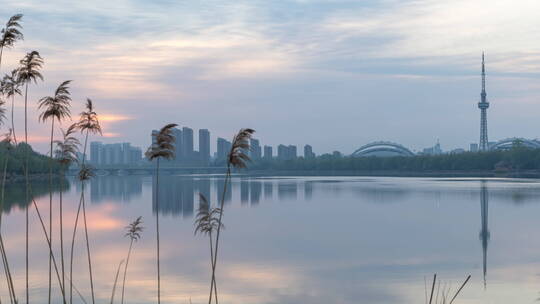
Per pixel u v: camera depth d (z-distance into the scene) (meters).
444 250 57.62
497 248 58.66
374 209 104.38
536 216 88.88
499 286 40.91
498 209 100.38
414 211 99.69
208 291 39.94
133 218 90.31
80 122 17.41
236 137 14.96
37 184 180.25
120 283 42.16
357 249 58.72
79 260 51.44
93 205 116.56
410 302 36.88
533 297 37.59
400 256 54.19
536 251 56.53
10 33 14.52
